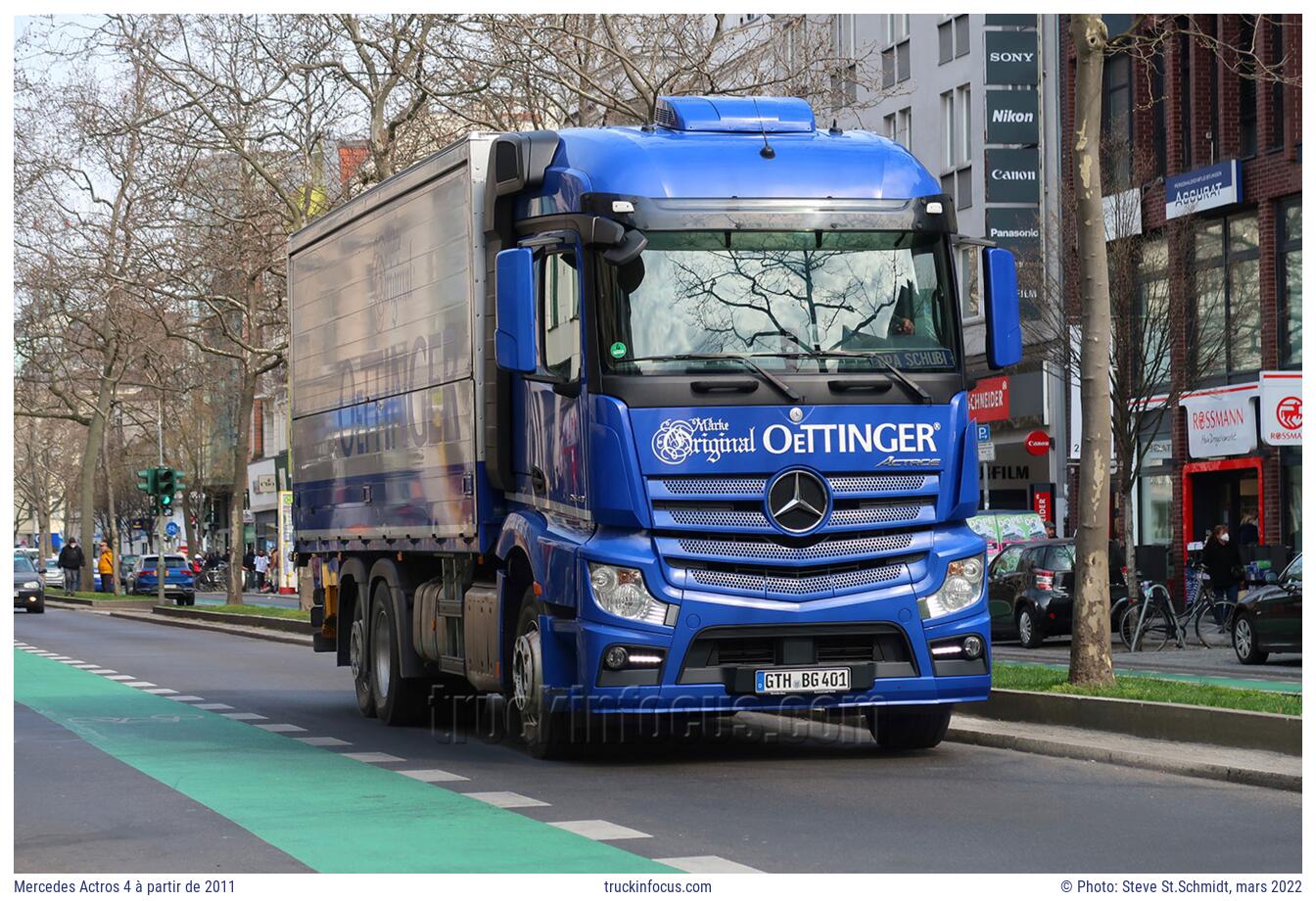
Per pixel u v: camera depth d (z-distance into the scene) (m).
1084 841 9.91
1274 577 25.70
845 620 13.23
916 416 13.43
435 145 36.47
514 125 32.28
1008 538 37.78
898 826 10.52
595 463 13.09
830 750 14.70
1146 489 40.72
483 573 15.73
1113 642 29.80
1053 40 43.28
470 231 15.06
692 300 13.23
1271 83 36.41
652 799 11.84
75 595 70.19
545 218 13.99
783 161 13.61
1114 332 33.09
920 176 13.84
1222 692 15.90
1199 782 12.47
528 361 13.34
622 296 13.16
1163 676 22.67
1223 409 37.41
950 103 48.25
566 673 13.65
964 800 11.62
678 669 13.05
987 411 47.69
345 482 18.70
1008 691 16.08
